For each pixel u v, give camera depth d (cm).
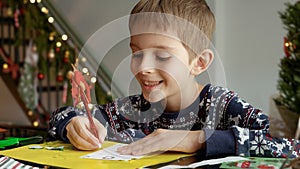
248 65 339
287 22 189
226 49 345
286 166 85
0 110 413
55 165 92
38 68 391
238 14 341
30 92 396
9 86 396
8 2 393
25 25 389
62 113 122
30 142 118
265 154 99
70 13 415
